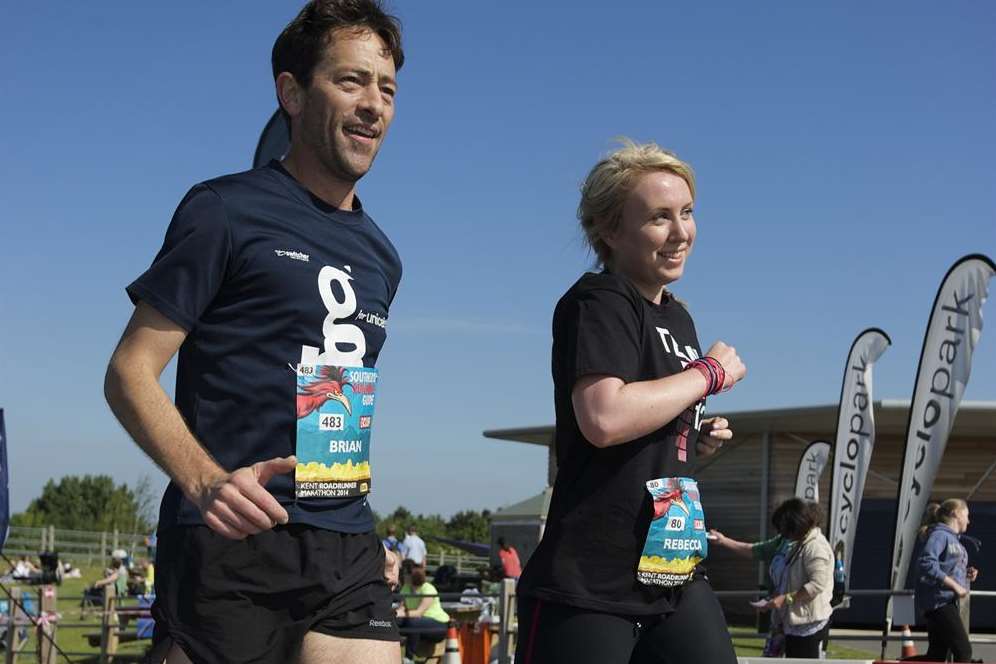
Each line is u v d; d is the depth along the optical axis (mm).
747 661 7277
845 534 14938
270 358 2688
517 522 27781
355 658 2756
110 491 73500
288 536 2682
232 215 2674
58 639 19250
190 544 2631
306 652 2729
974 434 23953
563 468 3088
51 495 73125
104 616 14414
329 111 2816
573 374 2961
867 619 22953
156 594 2680
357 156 2838
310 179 2859
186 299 2576
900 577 12578
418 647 13359
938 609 10102
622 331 2990
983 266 12344
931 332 12758
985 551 23047
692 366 3033
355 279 2842
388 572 2992
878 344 14938
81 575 37125
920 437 12680
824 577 9617
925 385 12719
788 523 9797
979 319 12383
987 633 22812
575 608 2979
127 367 2486
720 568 25656
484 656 12852
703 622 3105
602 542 2990
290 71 2867
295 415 2693
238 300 2686
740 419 24125
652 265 3191
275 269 2695
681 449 3096
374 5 2896
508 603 10938
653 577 2996
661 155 3211
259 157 4059
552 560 3016
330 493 2736
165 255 2607
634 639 3031
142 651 15875
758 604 9742
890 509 23484
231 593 2629
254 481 2201
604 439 2896
